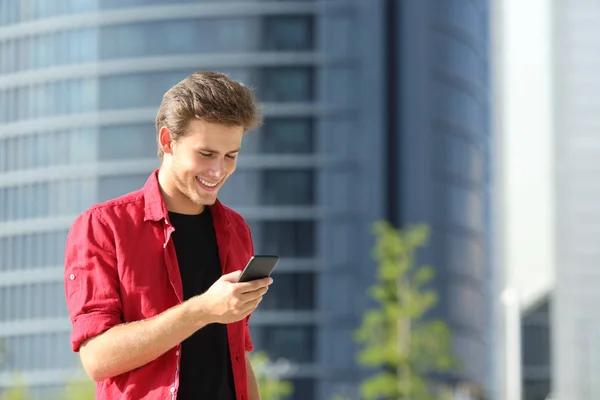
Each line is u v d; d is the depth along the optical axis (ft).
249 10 253.44
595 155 207.31
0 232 254.27
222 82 12.98
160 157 13.78
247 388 13.76
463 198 275.18
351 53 258.98
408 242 180.86
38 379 244.83
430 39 270.46
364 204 256.11
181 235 13.70
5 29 258.78
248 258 14.48
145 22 252.21
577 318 205.16
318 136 254.68
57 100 253.85
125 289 13.25
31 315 249.75
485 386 274.16
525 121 208.23
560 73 208.64
